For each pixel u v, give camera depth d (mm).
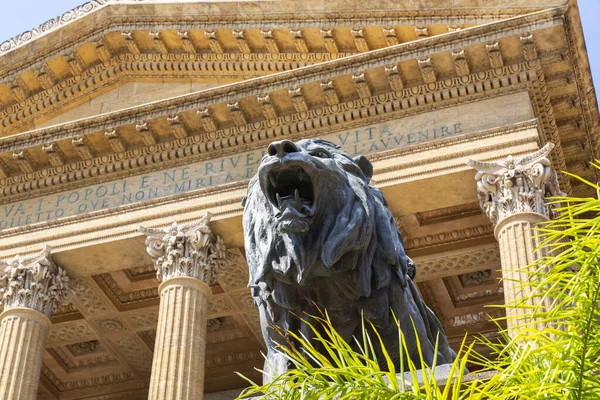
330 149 8695
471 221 38219
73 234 38938
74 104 44781
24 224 40125
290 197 7980
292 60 40781
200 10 42000
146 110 39438
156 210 38094
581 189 38156
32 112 44969
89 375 48250
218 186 37688
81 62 44531
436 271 39500
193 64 42844
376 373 5855
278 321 8422
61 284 38844
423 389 6648
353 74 36812
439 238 38844
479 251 38594
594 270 6043
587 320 5789
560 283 6391
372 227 8164
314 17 39781
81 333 45312
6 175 41281
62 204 40219
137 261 38594
